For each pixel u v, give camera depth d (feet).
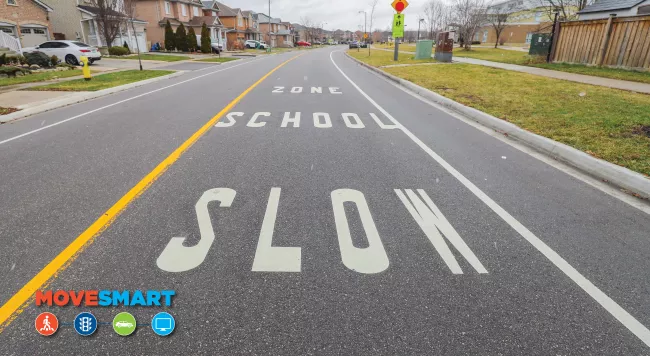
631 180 14.42
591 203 13.24
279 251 9.99
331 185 14.42
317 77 54.49
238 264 9.43
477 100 31.50
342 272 9.20
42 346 6.98
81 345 7.02
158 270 9.16
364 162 17.15
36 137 21.43
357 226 11.35
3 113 27.04
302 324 7.59
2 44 73.15
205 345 7.06
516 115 25.50
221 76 54.85
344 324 7.60
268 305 8.08
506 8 210.38
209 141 20.29
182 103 31.96
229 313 7.85
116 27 108.58
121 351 6.90
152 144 19.71
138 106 30.78
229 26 215.31
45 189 13.96
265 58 108.27
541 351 7.02
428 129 23.67
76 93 36.32
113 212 12.10
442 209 12.57
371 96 36.91
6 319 7.60
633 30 46.42
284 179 14.96
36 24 91.76
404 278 9.02
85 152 18.42
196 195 13.38
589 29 52.54
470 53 99.66
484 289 8.68
